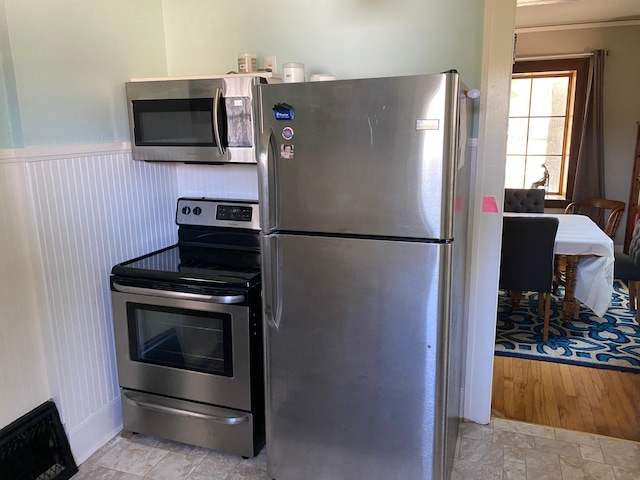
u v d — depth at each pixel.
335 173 1.69
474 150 2.20
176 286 2.09
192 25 2.52
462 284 2.18
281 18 2.39
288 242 1.80
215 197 2.70
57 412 2.05
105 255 2.25
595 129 5.20
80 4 2.05
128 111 2.31
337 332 1.82
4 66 1.78
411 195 1.62
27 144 1.85
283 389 1.95
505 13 2.05
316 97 1.66
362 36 2.29
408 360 1.75
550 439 2.31
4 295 1.82
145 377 2.24
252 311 2.02
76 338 2.12
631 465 2.11
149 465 2.15
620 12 4.66
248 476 2.09
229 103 2.14
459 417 2.41
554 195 5.67
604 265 3.40
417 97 1.55
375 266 1.71
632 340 3.45
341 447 1.92
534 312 4.02
